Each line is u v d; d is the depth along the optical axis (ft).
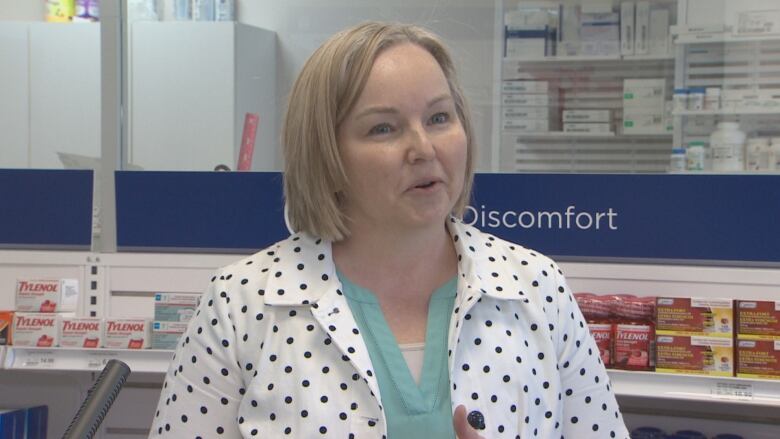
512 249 4.63
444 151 4.06
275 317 4.27
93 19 13.41
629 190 7.27
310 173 4.27
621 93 11.96
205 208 7.91
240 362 4.28
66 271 8.08
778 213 7.04
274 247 4.64
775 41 11.53
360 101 4.06
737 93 11.55
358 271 4.40
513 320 4.33
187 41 10.55
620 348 6.73
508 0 12.00
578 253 7.38
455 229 4.54
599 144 11.90
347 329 4.16
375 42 4.10
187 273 7.94
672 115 11.76
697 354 6.57
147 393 8.64
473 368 4.15
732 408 7.73
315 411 4.06
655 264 7.27
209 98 10.56
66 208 8.09
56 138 13.25
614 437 4.56
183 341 4.49
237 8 11.51
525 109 11.91
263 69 11.17
